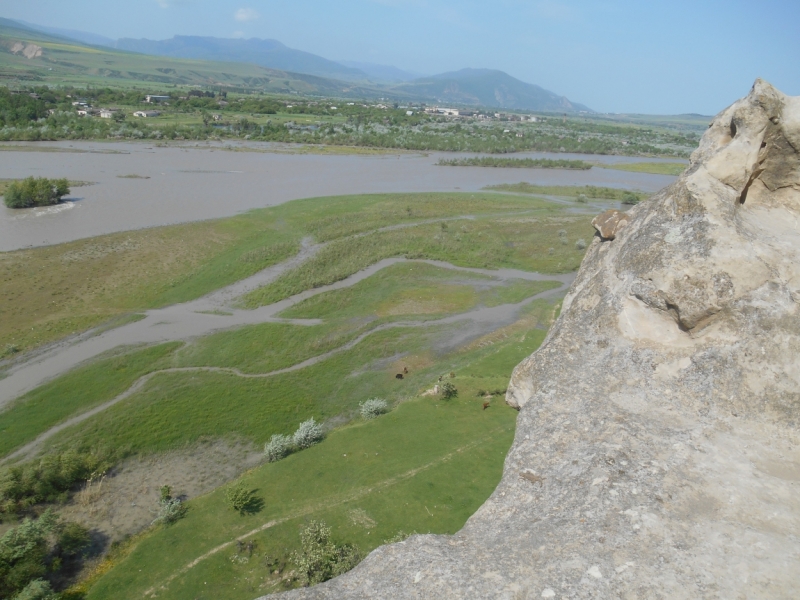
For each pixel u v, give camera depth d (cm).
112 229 6856
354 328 4872
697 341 1778
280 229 7331
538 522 1402
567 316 2155
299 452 3225
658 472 1448
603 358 1881
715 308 1741
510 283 6056
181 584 2356
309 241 6981
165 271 5794
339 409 3769
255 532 2619
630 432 1589
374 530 2588
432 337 4794
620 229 2311
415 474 2961
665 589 1166
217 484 3062
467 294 5703
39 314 4762
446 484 2881
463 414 3538
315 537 2442
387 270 6172
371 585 1337
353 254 6519
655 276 1856
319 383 4047
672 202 1969
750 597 1137
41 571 2388
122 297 5191
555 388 1848
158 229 6944
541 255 6900
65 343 4369
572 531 1334
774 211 2077
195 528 2681
